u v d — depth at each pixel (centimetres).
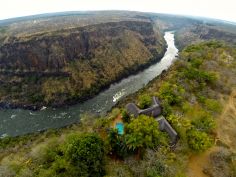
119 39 15938
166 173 3769
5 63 12188
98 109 9850
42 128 8819
